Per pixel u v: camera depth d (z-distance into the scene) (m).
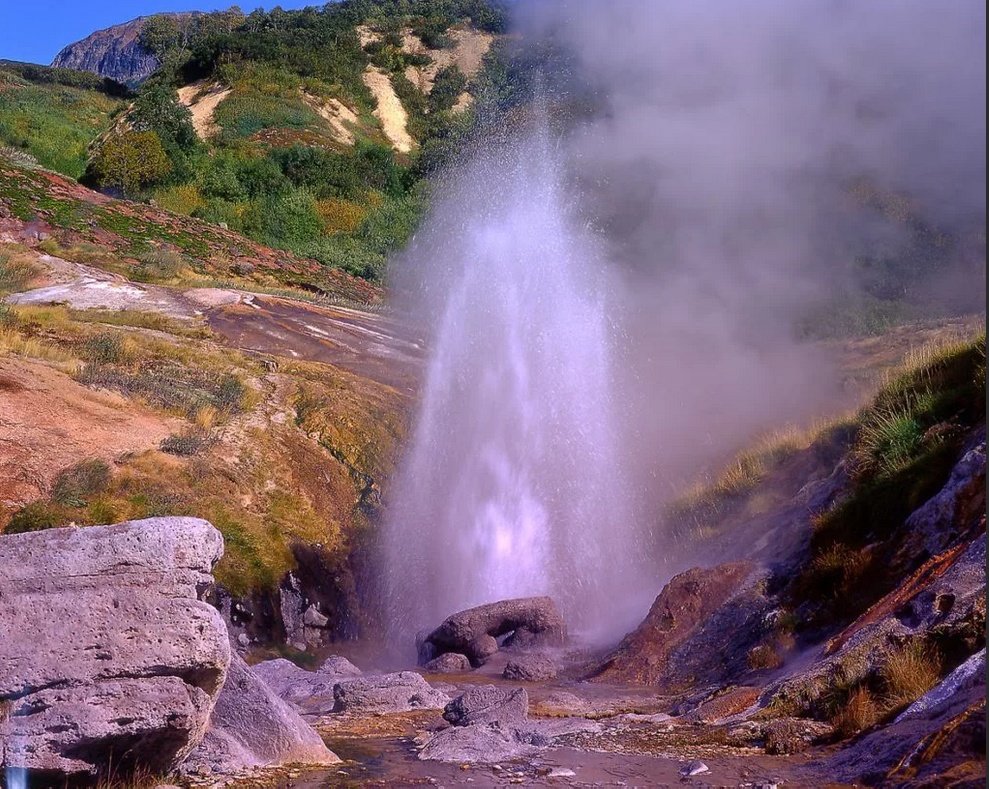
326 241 50.22
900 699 6.79
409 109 80.25
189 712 5.78
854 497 10.74
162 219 37.06
